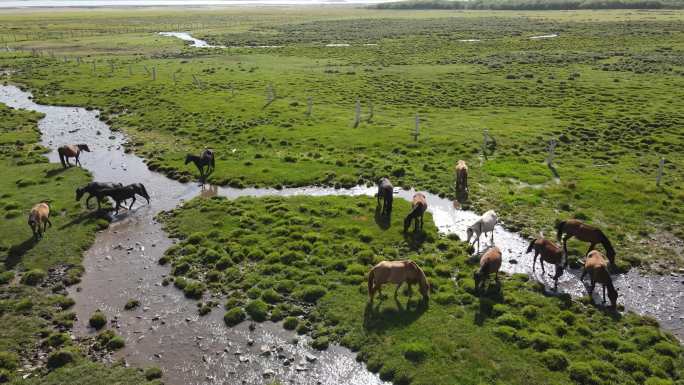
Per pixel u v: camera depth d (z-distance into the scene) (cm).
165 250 2094
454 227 2277
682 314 1623
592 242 1902
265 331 1554
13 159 3284
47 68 6988
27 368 1389
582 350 1423
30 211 2336
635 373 1323
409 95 5159
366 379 1348
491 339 1465
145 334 1547
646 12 16638
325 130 3878
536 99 4866
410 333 1498
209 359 1434
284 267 1900
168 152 3447
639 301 1697
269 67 6981
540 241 1822
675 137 3553
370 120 4175
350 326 1548
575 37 9744
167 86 5672
